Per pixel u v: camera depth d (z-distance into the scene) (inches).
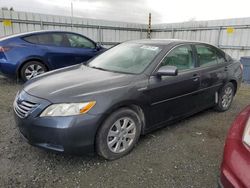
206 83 155.2
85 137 98.7
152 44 144.7
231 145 70.7
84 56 279.9
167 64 132.1
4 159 109.0
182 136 137.9
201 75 149.9
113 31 475.8
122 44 161.5
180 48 142.4
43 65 257.1
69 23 419.8
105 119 103.8
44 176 97.8
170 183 95.7
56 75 127.1
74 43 276.8
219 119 166.9
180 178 98.9
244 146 67.0
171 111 135.5
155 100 123.5
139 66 127.9
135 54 139.7
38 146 100.8
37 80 121.8
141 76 119.7
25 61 245.3
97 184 93.8
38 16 388.2
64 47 267.1
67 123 94.7
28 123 99.6
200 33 429.1
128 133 115.5
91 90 103.3
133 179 97.4
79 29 433.1
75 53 272.5
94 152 107.7
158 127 133.0
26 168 102.9
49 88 106.3
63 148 97.0
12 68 240.7
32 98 102.3
